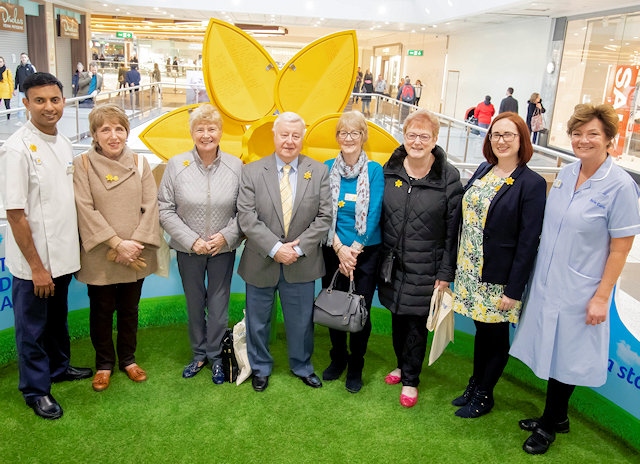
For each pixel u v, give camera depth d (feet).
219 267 9.65
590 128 7.36
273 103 11.75
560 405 8.45
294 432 8.66
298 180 9.11
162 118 11.39
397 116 26.16
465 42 62.34
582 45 40.22
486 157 8.73
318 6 53.47
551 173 13.28
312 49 11.37
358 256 9.50
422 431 8.86
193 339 10.16
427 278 9.10
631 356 8.76
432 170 8.89
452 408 9.57
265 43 113.19
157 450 8.09
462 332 11.67
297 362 10.10
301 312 9.64
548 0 35.27
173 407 9.18
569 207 7.79
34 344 8.57
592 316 7.68
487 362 9.30
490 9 41.75
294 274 9.30
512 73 50.88
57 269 8.39
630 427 8.74
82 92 48.80
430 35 73.46
